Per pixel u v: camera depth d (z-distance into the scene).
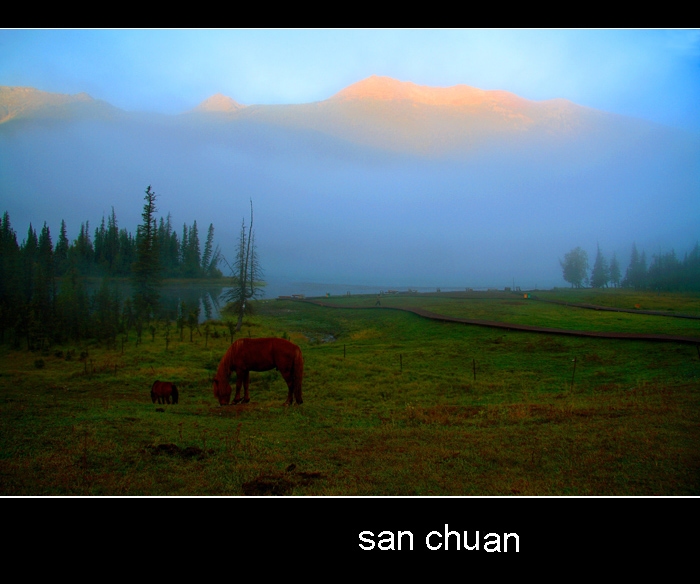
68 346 34.09
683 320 42.69
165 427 10.49
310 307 73.81
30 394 15.73
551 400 15.51
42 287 39.19
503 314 50.75
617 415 11.61
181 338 35.97
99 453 8.12
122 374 20.89
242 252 47.59
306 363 24.69
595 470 7.66
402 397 17.39
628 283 124.81
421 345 33.84
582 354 27.61
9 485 6.67
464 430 10.70
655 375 19.81
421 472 7.63
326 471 7.68
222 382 14.56
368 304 72.12
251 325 48.19
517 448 8.91
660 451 8.42
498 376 22.41
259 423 11.58
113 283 93.81
